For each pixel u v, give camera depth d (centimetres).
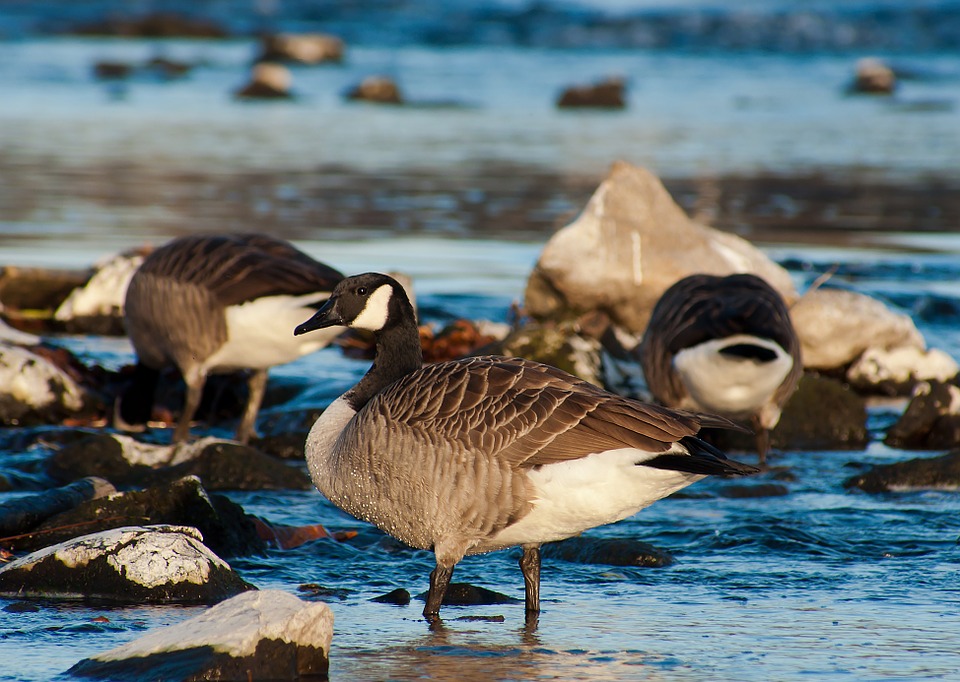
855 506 1187
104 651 745
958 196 3303
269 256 1312
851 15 10431
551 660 768
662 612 877
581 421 809
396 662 764
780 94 6412
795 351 1330
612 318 1766
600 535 1076
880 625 841
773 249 2561
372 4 11706
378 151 4069
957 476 1246
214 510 1026
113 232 2522
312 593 927
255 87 5834
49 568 900
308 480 1269
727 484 1249
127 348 1817
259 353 1318
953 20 10212
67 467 1230
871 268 2400
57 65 7012
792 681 727
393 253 2430
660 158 3969
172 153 3878
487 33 10062
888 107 5844
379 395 872
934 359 1688
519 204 3039
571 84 6788
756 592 926
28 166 3462
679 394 1321
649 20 10275
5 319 1906
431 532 845
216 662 710
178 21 9444
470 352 1568
